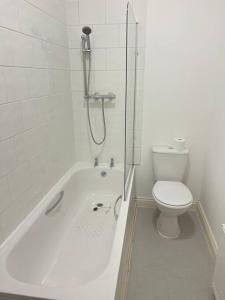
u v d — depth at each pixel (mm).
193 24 2002
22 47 1395
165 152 2266
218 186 1914
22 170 1467
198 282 1663
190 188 2523
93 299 1011
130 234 2025
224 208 1756
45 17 1677
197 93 2195
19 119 1403
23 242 1395
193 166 2436
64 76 2111
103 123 2400
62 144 2143
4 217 1312
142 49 2127
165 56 2125
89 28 2055
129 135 1914
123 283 1546
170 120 2318
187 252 1947
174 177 2346
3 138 1259
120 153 2490
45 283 1491
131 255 1907
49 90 1807
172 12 1992
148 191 2617
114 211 2191
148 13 2018
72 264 1650
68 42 2166
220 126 1942
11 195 1364
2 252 1261
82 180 2475
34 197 1641
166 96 2248
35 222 1531
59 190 1930
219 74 2025
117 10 2039
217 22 1972
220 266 1385
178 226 2148
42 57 1662
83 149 2541
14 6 1293
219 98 2006
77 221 2148
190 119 2287
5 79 1246
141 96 2277
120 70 2201
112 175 2451
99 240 1898
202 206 2391
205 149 2355
